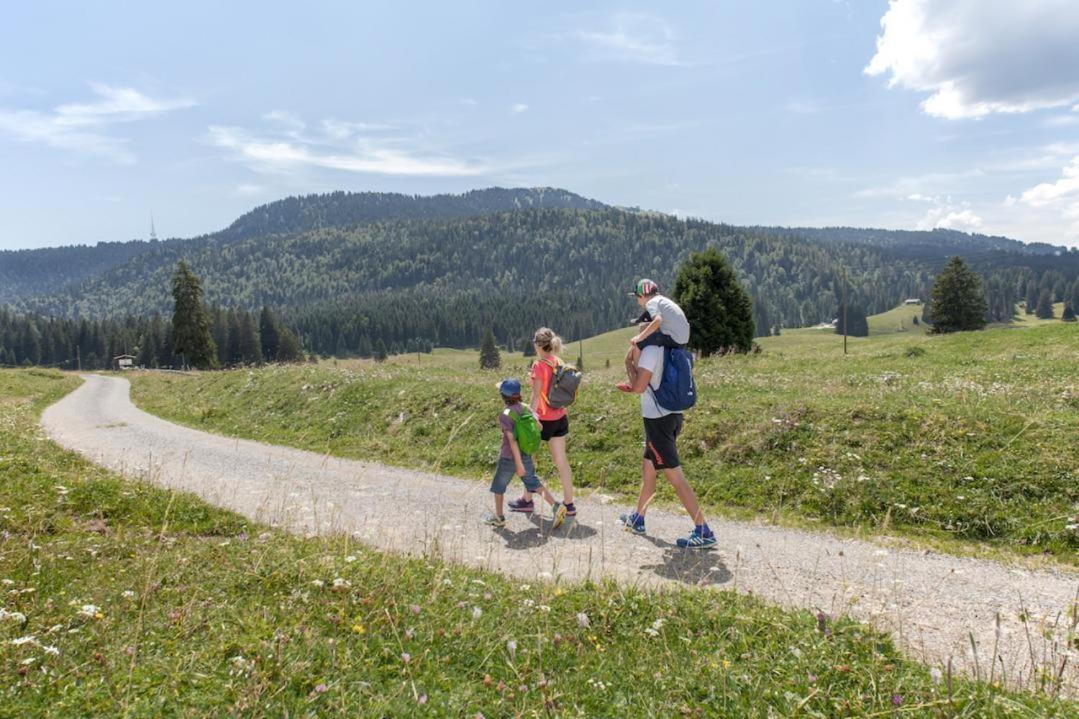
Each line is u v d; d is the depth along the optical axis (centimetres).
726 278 4116
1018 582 603
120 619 473
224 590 541
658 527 805
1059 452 853
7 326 19888
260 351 14275
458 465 1238
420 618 473
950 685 344
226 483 1118
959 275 7381
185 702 349
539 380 795
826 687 380
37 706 344
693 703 367
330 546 681
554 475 1122
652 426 700
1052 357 2031
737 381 1839
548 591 539
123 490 947
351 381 1991
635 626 475
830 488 901
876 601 554
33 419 2320
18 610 481
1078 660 437
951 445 938
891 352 2725
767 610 498
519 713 350
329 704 351
